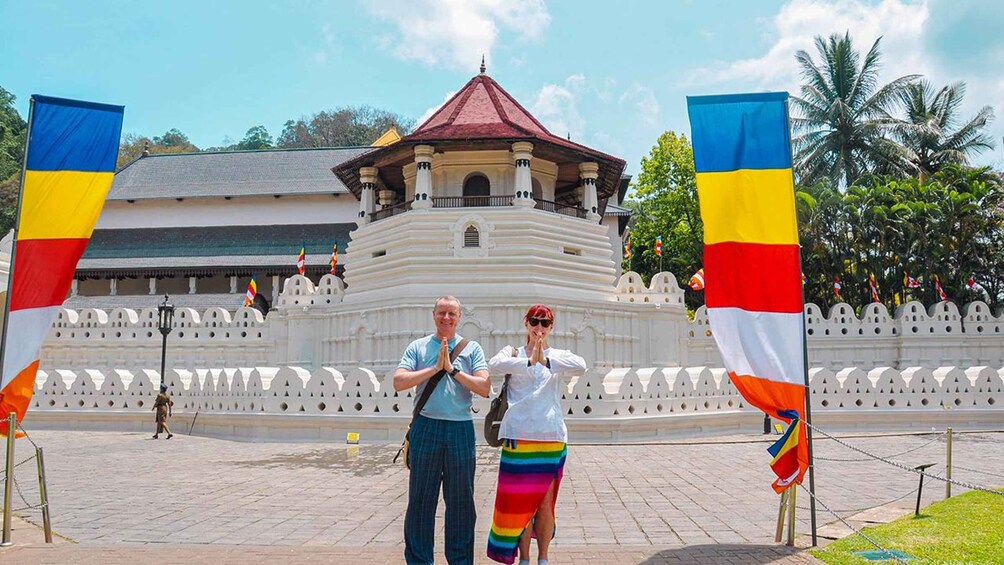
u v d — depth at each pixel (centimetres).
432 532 633
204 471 1452
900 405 2212
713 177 874
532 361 672
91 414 2417
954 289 3928
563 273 3106
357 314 3098
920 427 2188
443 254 3041
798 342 837
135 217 5891
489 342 2877
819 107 4906
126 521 967
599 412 1989
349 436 1934
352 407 2022
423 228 3073
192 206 5869
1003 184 4109
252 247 5516
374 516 996
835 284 3772
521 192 3106
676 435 2070
